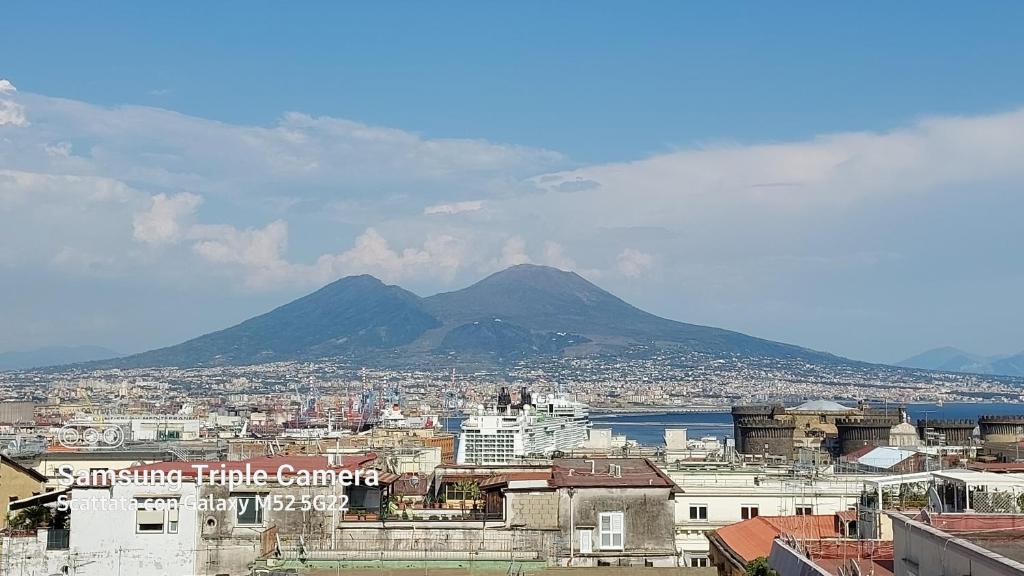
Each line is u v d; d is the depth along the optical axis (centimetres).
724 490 10100
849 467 12719
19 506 6800
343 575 5488
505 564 5800
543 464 9131
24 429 18600
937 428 18425
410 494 7694
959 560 3512
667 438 16412
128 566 6062
